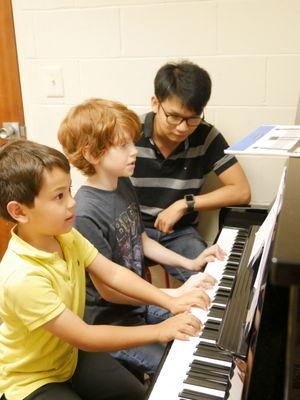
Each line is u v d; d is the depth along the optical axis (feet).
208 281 3.60
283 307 1.93
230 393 2.43
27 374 3.26
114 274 3.67
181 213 5.22
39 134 6.36
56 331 3.02
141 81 5.82
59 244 3.42
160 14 5.49
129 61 5.77
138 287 3.61
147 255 4.62
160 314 4.36
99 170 4.06
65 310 3.03
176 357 2.76
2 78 6.22
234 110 5.63
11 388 3.23
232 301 3.16
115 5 5.57
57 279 3.18
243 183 5.39
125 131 3.98
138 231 4.48
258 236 3.44
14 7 5.88
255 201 5.93
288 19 5.17
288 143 3.06
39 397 3.15
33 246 3.22
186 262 4.39
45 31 5.90
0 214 3.22
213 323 3.06
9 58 6.11
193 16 5.41
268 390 1.92
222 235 4.47
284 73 5.38
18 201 3.05
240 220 4.72
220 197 5.26
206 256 4.14
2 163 3.06
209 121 5.74
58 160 3.09
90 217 3.90
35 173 2.97
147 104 5.90
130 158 4.06
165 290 3.82
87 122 3.91
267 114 5.57
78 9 5.70
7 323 3.18
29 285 2.97
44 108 6.23
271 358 1.93
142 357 3.83
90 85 5.99
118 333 3.05
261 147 2.95
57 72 6.02
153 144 5.28
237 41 5.38
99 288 3.95
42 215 3.08
